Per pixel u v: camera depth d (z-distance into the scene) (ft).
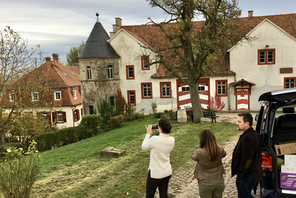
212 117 62.80
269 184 13.12
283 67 80.79
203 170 13.00
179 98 88.74
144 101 91.35
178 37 63.10
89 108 91.09
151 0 58.03
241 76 84.12
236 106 85.46
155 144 13.76
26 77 78.23
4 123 72.54
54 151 45.34
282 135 15.07
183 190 20.21
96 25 93.20
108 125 75.25
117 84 90.79
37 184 23.65
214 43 55.06
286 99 13.16
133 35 90.48
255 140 12.82
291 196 12.52
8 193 16.69
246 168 12.86
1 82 68.59
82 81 90.02
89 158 33.71
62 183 23.85
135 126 67.87
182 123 65.31
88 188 21.90
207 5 55.47
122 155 33.73
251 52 82.53
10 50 67.82
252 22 90.33
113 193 20.40
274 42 80.48
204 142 12.95
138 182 22.65
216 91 86.22
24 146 63.05
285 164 12.96
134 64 90.38
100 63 88.53
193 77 63.21
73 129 63.87
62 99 118.93
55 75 123.44
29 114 78.07
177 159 29.81
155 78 88.99
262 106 17.11
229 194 17.83
